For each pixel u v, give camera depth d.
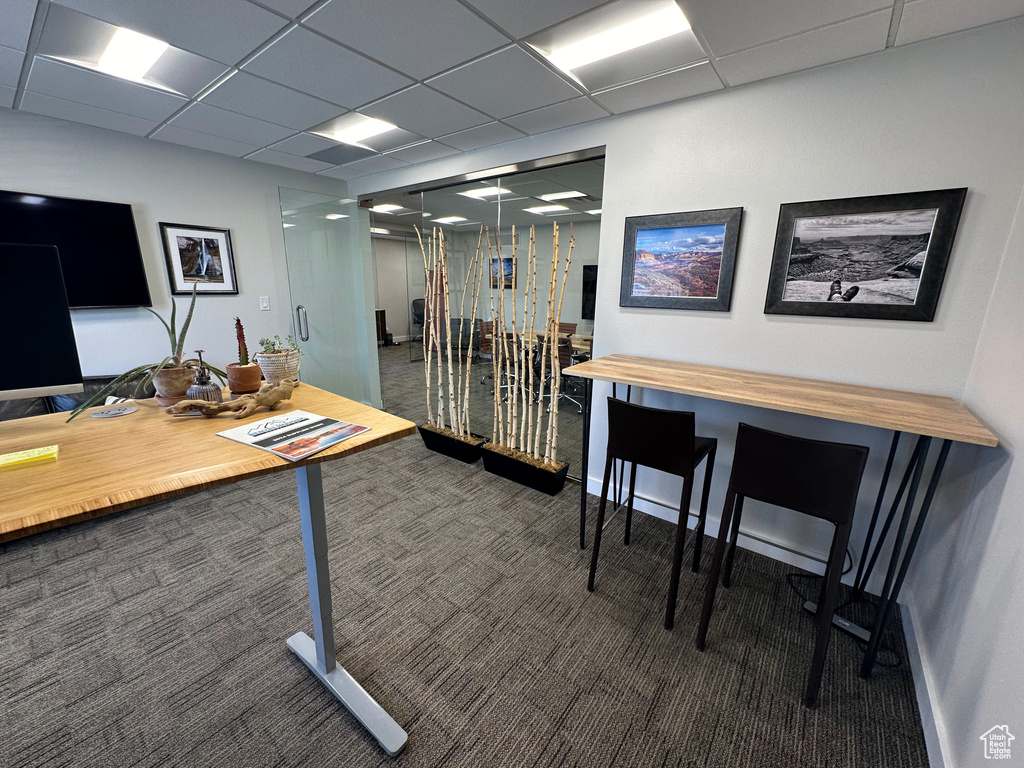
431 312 3.36
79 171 2.64
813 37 1.55
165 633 1.62
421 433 3.51
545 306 3.16
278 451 0.97
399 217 6.89
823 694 1.42
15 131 2.41
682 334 2.28
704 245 2.13
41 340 0.98
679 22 1.52
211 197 3.25
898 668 1.53
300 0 1.42
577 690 1.42
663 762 1.21
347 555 2.12
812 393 1.64
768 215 1.95
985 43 1.46
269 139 2.86
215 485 0.84
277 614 1.72
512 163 2.84
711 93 2.03
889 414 1.38
